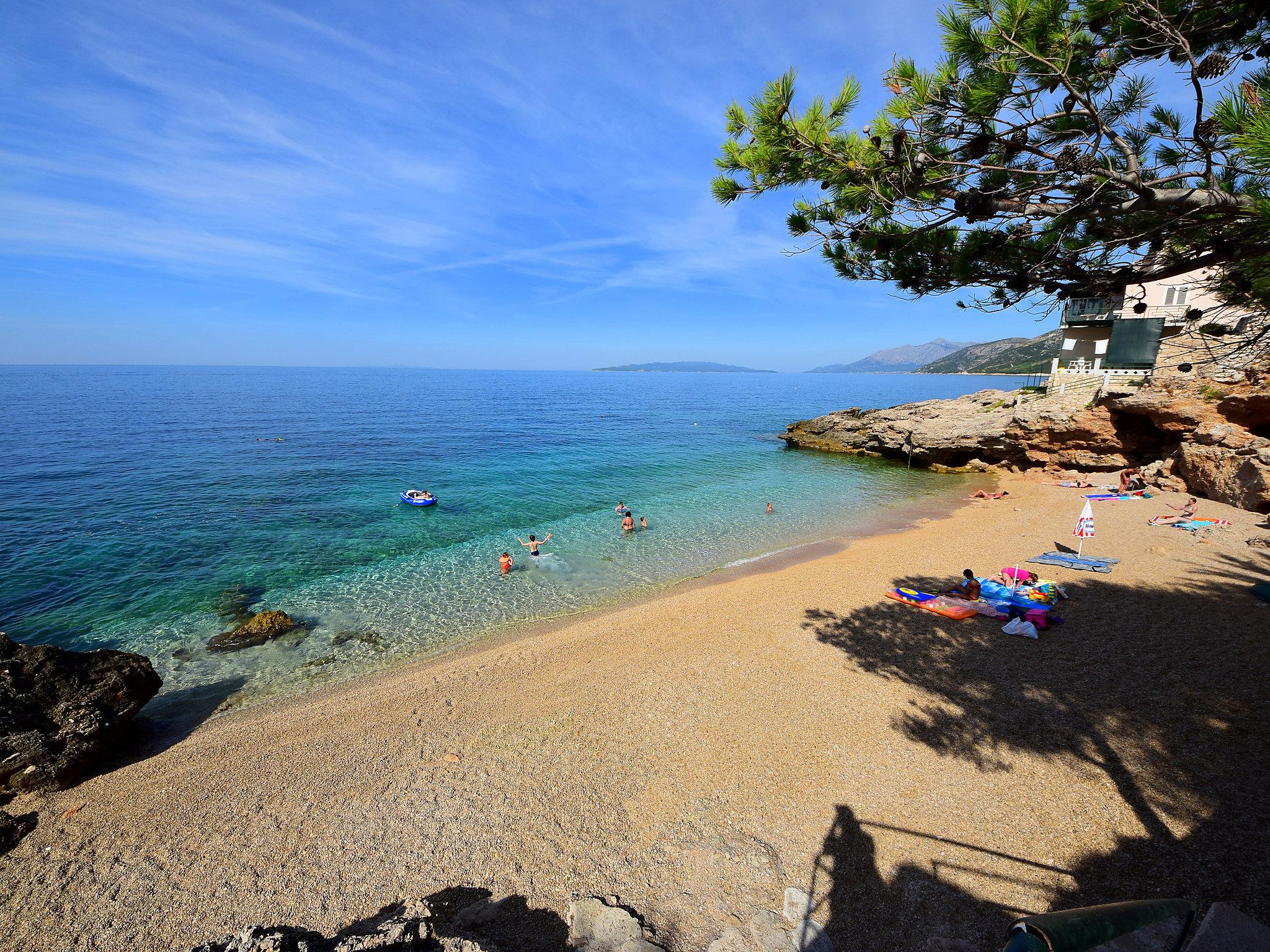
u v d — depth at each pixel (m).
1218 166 4.62
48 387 142.75
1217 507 24.20
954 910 6.63
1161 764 8.87
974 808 8.33
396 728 11.68
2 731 10.09
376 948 5.49
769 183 5.71
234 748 11.28
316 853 8.36
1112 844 7.42
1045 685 11.50
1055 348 39.38
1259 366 26.52
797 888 7.14
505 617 18.06
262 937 5.34
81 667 11.69
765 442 62.28
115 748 11.47
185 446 53.00
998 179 5.14
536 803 9.14
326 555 23.94
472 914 7.04
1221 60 3.88
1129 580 16.97
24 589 19.95
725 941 6.42
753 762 9.80
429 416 87.00
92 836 8.90
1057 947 3.52
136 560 22.97
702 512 31.59
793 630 15.34
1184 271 4.99
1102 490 31.06
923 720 10.67
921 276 6.14
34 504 31.08
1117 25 4.43
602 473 43.09
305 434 62.94
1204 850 7.14
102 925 7.33
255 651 15.97
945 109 4.98
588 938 6.52
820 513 31.11
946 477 41.19
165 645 16.33
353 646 16.22
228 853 8.44
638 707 11.88
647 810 8.83
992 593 16.17
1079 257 5.55
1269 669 11.31
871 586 18.52
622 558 23.84
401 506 32.41
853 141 5.24
